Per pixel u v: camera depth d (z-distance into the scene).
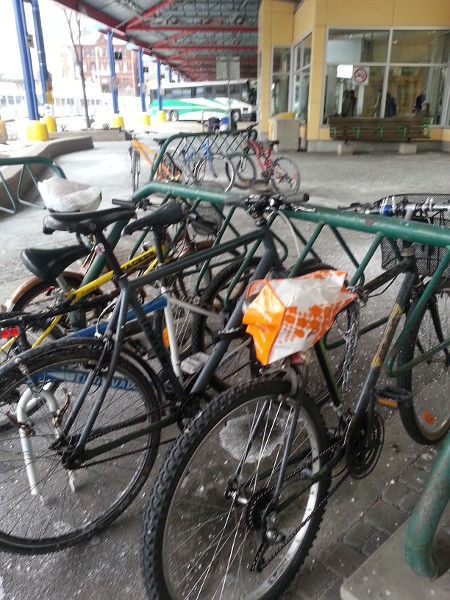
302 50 15.38
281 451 1.64
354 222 1.91
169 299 1.93
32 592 1.67
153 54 33.72
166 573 1.40
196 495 1.89
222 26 23.81
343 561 1.72
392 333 1.69
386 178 9.20
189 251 2.65
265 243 2.02
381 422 1.81
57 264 1.88
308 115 14.31
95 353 1.64
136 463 2.03
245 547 1.77
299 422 1.64
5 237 5.82
